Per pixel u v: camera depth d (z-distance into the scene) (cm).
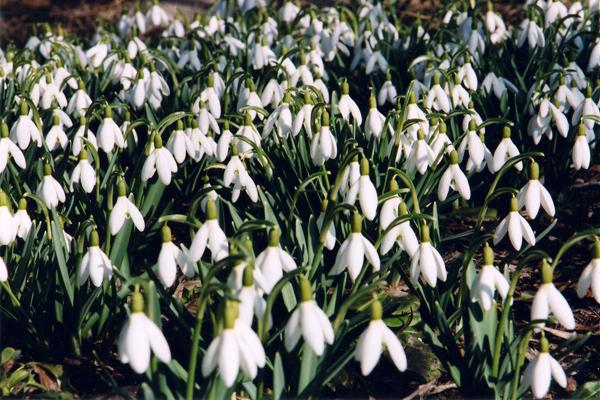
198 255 59
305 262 66
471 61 97
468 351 61
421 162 73
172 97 94
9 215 64
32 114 85
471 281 63
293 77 90
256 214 81
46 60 115
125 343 52
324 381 58
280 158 79
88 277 64
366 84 106
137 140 85
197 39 105
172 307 62
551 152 86
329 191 74
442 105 84
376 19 123
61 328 67
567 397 65
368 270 70
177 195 84
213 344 52
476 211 85
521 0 150
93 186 73
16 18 178
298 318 53
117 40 130
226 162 84
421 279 71
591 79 96
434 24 145
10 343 68
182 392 57
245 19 131
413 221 70
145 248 77
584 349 70
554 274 79
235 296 54
